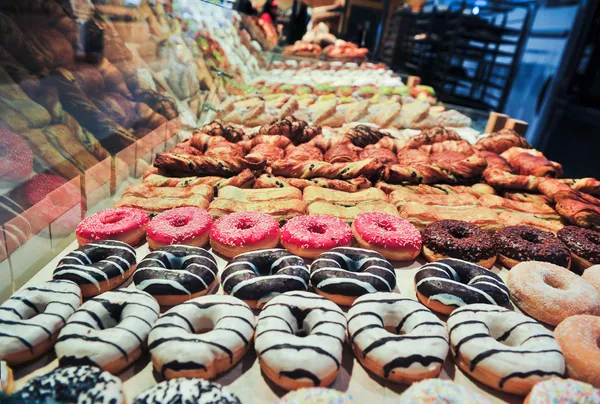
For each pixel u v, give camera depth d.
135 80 0.67
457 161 0.69
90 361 0.31
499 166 0.71
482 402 0.29
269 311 0.36
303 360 0.31
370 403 0.32
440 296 0.41
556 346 0.35
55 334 0.34
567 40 1.47
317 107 0.99
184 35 0.88
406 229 0.51
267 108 0.92
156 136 0.67
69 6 0.55
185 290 0.39
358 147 0.77
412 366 0.32
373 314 0.37
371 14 2.07
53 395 0.27
